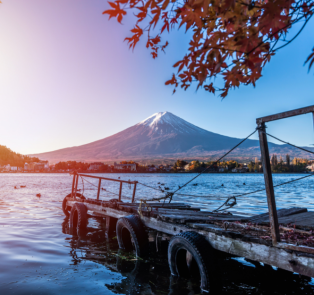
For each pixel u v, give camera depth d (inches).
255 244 215.8
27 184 2802.7
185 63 111.8
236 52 104.0
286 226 273.9
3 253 355.3
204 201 1078.4
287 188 2124.8
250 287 264.7
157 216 350.9
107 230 494.9
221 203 988.6
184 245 265.9
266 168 200.7
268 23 86.5
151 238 396.8
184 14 91.7
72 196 706.2
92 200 574.9
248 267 327.6
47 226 555.5
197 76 114.2
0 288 248.7
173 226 319.9
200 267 246.4
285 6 82.4
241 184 3065.9
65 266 315.6
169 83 118.3
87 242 437.7
